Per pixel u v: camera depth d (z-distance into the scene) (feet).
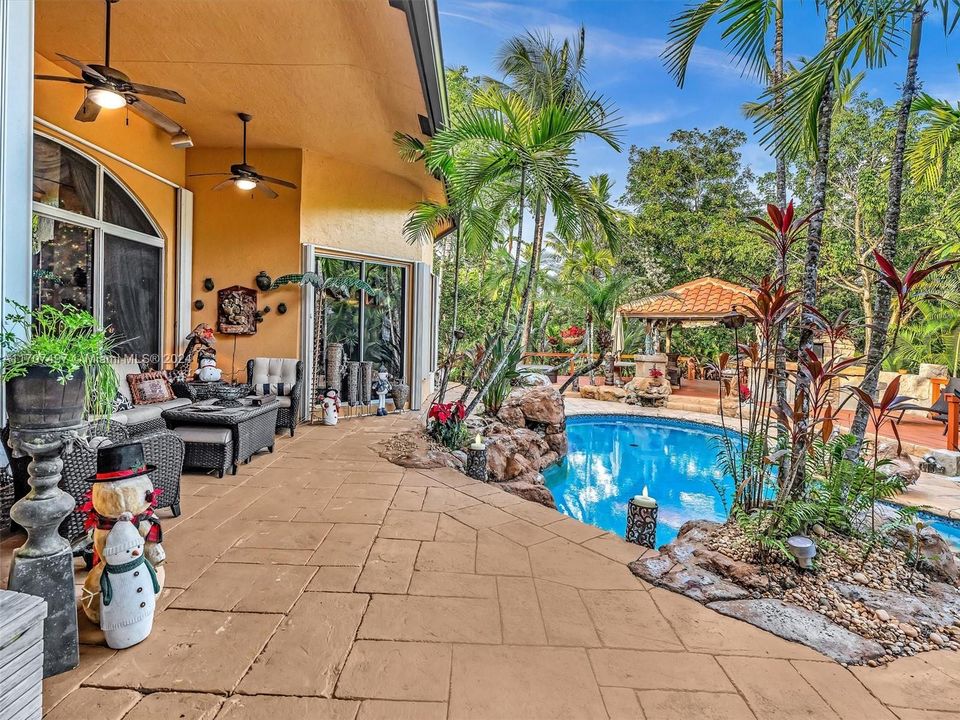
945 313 30.58
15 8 7.77
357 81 16.48
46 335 6.14
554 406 24.57
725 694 5.81
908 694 5.90
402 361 27.89
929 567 8.80
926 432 26.02
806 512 9.41
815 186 10.87
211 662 6.14
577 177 16.65
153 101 18.15
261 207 22.54
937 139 17.22
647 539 10.84
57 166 15.81
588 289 41.60
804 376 10.50
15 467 9.43
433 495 12.99
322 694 5.64
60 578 5.82
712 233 54.75
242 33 13.94
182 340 21.67
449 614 7.38
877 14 10.03
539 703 5.59
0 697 4.25
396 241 26.55
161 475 10.53
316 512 11.58
